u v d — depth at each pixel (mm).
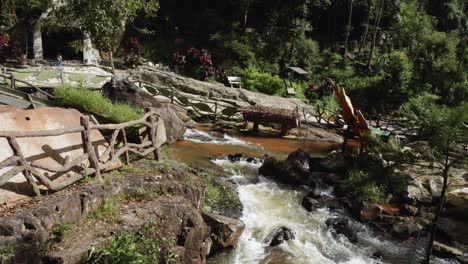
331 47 32406
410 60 30500
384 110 25547
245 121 16562
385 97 26172
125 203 6293
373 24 34062
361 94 26250
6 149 5750
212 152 12477
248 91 22516
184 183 7656
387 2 32188
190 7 31250
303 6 28578
